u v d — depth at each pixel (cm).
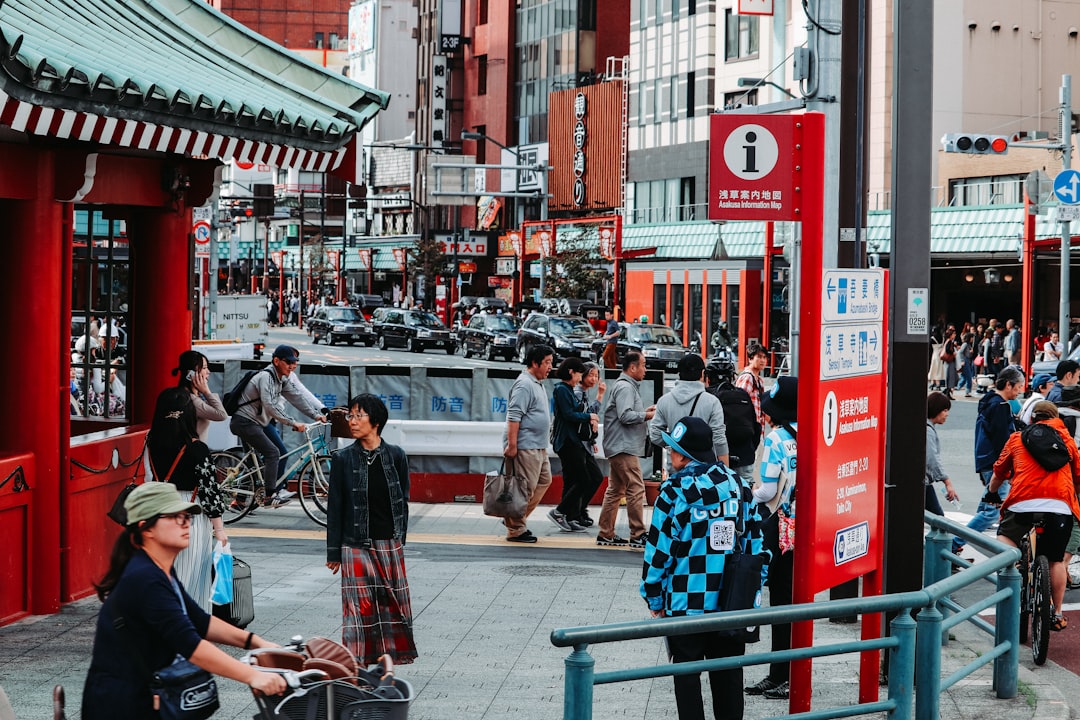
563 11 10612
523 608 1423
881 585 1060
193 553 1104
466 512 2120
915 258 1107
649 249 7469
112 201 1356
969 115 6831
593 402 2159
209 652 641
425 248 11106
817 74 1662
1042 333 5603
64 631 1233
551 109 10319
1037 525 1350
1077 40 7000
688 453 924
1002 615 1109
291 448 2264
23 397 1278
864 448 1000
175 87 1127
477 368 2281
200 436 1398
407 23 16875
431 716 1020
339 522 1080
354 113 1422
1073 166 6172
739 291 6294
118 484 1430
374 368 2278
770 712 1072
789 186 969
